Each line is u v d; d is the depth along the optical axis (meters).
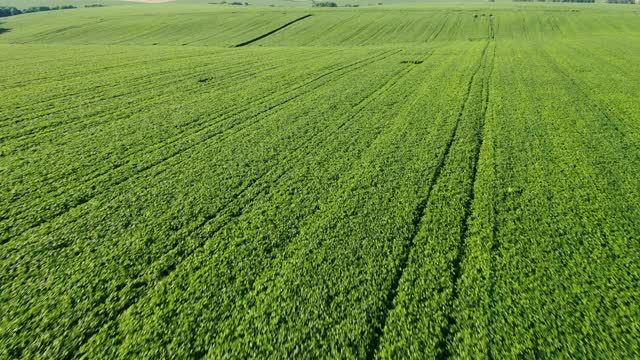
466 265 7.11
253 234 8.13
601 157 11.96
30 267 7.13
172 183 10.59
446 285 6.59
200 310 6.09
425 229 8.26
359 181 10.62
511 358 5.24
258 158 12.37
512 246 7.64
